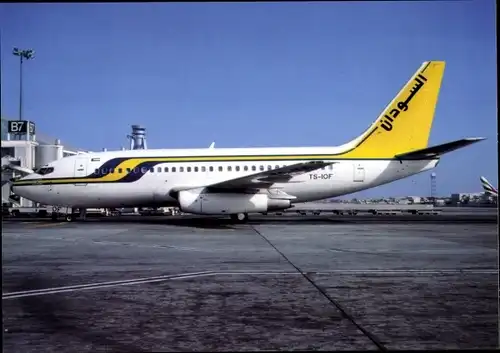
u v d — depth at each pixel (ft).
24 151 122.01
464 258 37.65
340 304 21.50
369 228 73.31
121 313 19.97
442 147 78.74
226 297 23.13
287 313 19.86
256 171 83.82
